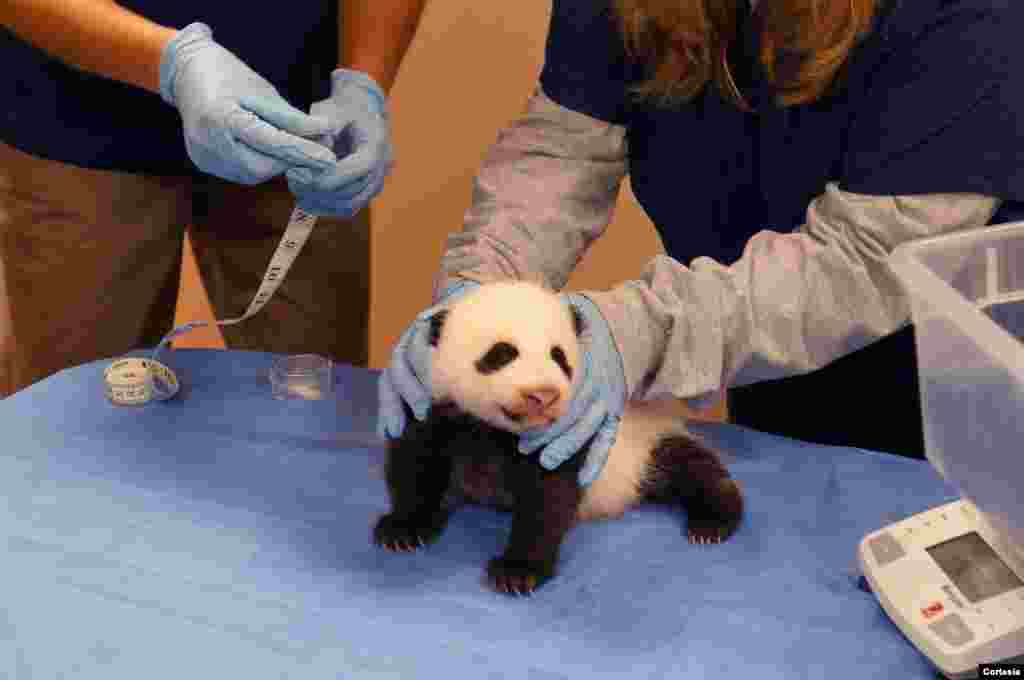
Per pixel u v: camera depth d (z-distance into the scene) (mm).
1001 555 905
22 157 1535
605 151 1363
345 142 1394
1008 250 903
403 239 2496
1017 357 709
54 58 1442
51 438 1173
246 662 840
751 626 910
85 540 992
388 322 2594
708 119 1296
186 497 1078
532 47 2250
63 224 1571
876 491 1125
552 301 1039
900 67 1102
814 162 1250
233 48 1516
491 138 2361
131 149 1551
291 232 1328
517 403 928
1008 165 1050
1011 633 836
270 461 1154
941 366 829
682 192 1393
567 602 938
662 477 1104
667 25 1178
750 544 1035
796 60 1134
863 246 1117
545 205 1324
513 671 843
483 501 1099
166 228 1675
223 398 1278
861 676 855
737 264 1167
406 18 1549
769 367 1170
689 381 1151
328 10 1589
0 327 2164
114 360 1356
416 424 1027
